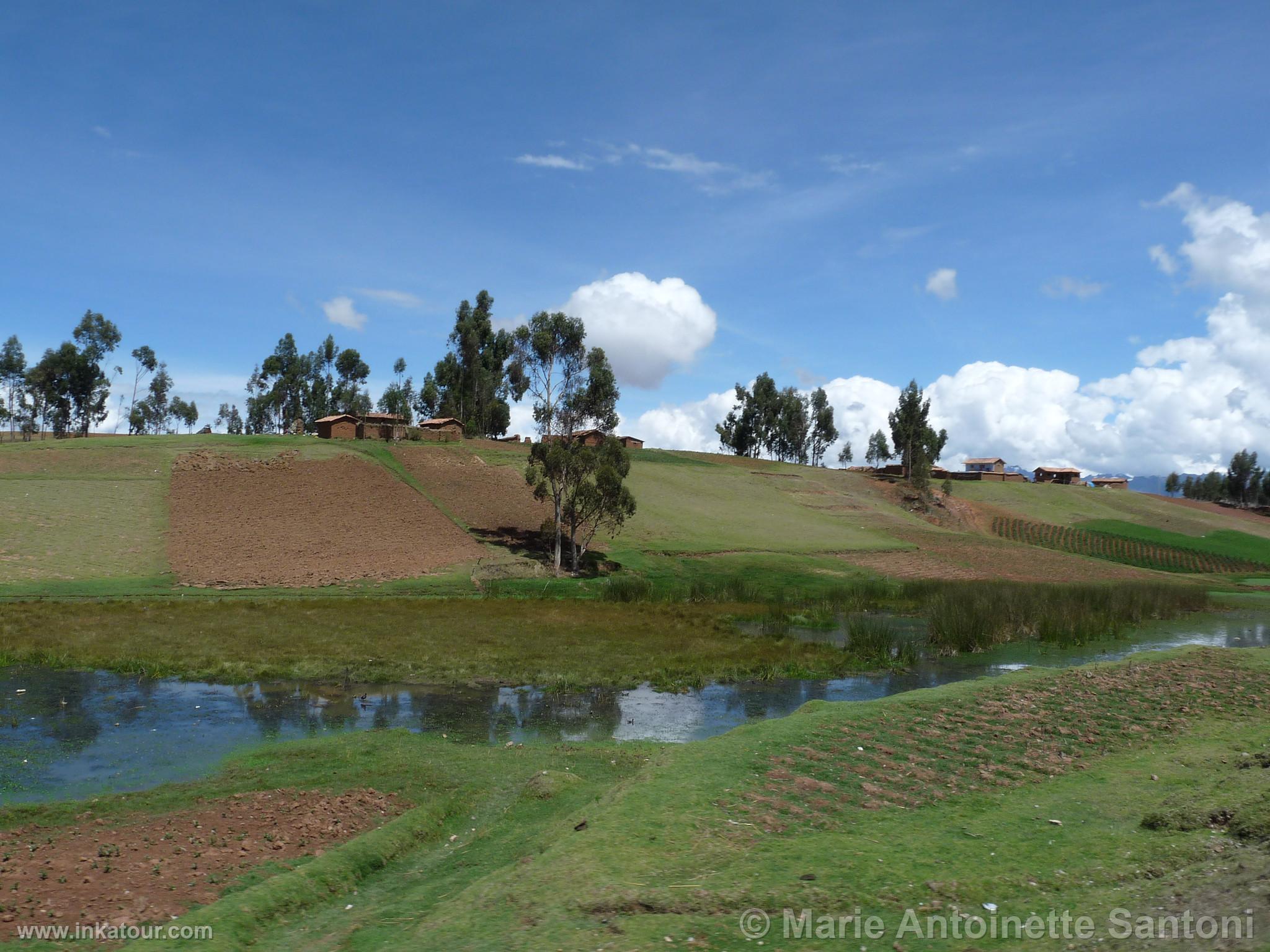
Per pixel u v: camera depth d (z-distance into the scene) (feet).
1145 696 62.44
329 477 241.55
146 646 93.76
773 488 323.57
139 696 73.15
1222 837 31.78
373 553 183.83
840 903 26.22
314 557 176.76
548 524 187.73
